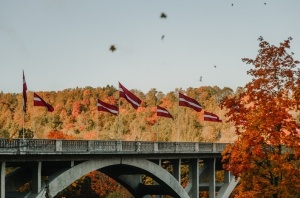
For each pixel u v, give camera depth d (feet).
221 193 153.28
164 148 126.21
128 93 124.67
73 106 588.09
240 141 78.33
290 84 76.23
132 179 138.51
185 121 493.77
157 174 125.18
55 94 633.20
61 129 557.33
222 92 544.21
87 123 555.28
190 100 143.23
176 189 132.26
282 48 77.41
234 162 78.33
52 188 90.53
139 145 116.88
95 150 102.12
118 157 111.14
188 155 137.28
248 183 81.25
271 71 77.56
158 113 139.95
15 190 92.68
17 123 582.35
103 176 310.04
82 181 255.09
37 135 532.73
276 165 75.61
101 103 122.01
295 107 76.38
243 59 79.71
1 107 623.36
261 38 79.00
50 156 90.74
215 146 148.77
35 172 88.28
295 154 73.72
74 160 97.60
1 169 80.64
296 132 73.41
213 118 157.58
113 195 295.28
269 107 74.74
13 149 81.20
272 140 73.87
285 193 75.77
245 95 79.05
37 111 593.42
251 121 76.18
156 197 153.89
